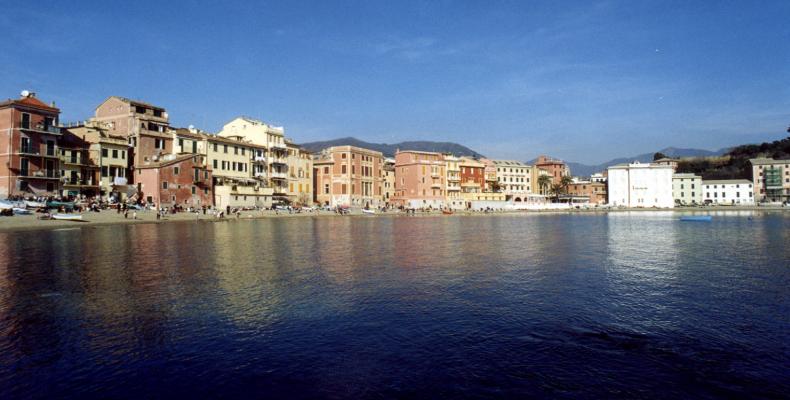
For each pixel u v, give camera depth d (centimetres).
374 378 1370
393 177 17000
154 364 1459
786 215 13500
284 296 2305
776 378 1386
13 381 1341
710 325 1877
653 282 2725
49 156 7900
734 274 3014
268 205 11419
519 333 1764
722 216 13088
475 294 2381
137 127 9419
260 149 11838
